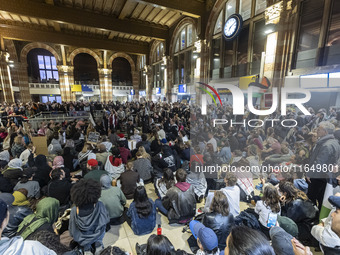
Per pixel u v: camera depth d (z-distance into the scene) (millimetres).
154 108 13227
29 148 4371
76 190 1908
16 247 852
